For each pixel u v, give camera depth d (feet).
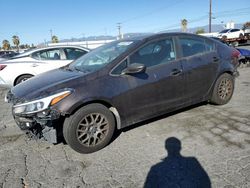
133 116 12.54
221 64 15.87
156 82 12.86
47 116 10.38
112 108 12.02
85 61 14.29
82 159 11.10
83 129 11.21
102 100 11.38
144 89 12.51
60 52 25.34
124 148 11.84
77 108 10.94
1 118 17.53
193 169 9.82
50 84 11.40
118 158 10.98
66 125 10.91
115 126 12.37
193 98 14.89
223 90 16.44
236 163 9.99
